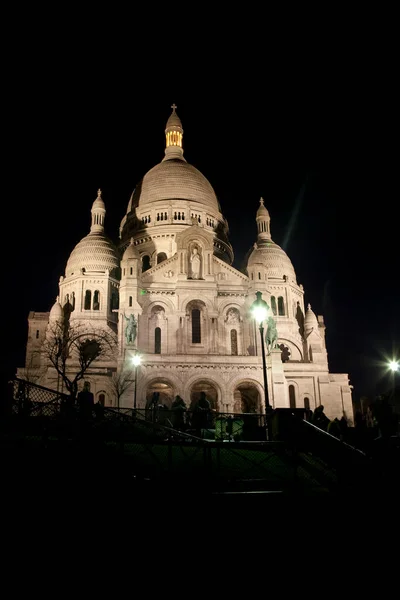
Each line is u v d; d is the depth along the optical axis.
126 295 86.25
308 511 23.20
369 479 24.92
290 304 109.94
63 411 25.80
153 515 22.05
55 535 21.53
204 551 21.59
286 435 28.88
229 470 28.02
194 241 95.25
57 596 19.73
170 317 90.19
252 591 21.03
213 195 125.75
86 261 107.94
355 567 22.42
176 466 28.09
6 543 21.08
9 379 27.14
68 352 90.88
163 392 86.38
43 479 23.03
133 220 120.81
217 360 82.62
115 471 23.75
